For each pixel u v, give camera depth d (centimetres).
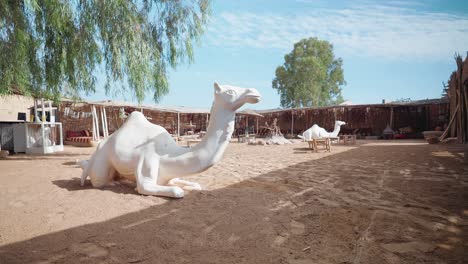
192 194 408
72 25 799
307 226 300
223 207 354
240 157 1048
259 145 1709
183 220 308
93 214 322
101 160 446
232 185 515
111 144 442
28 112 1805
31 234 268
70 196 389
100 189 430
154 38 966
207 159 399
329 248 247
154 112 2444
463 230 289
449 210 354
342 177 598
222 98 397
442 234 279
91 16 789
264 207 364
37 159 954
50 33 832
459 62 1377
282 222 311
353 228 295
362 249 245
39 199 376
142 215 322
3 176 572
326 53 4009
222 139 402
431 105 2202
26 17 731
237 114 2947
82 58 842
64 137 1850
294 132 2689
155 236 267
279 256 231
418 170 661
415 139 2061
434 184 505
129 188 438
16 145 1212
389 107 2309
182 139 1941
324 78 3975
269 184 526
